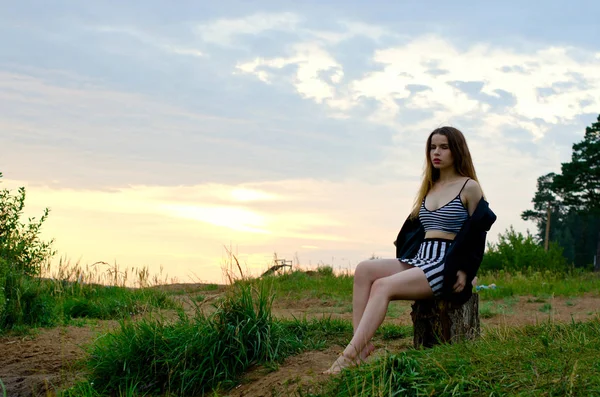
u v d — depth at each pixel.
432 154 5.30
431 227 5.21
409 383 3.83
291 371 5.07
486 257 20.62
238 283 6.08
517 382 3.57
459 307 5.10
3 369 6.26
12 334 8.02
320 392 4.16
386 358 4.11
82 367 6.03
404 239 5.55
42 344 7.34
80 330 8.25
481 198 5.16
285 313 10.62
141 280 9.98
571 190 32.84
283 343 5.86
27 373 6.07
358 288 5.07
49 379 5.74
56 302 10.04
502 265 20.20
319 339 6.41
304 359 5.55
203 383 5.22
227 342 5.48
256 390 4.78
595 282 15.70
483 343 4.65
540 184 47.72
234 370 5.34
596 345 4.50
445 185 5.30
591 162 32.41
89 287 11.11
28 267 10.91
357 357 4.63
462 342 4.63
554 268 19.88
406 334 7.09
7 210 10.88
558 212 54.78
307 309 11.31
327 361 5.43
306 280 15.36
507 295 13.34
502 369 3.79
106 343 5.96
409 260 5.09
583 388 3.41
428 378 3.83
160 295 10.10
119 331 6.13
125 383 5.30
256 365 5.46
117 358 5.48
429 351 4.45
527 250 20.75
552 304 11.80
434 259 5.04
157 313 7.55
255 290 6.09
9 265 9.81
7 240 10.67
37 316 8.77
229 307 5.76
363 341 4.66
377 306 4.75
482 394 3.54
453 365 3.96
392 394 3.72
